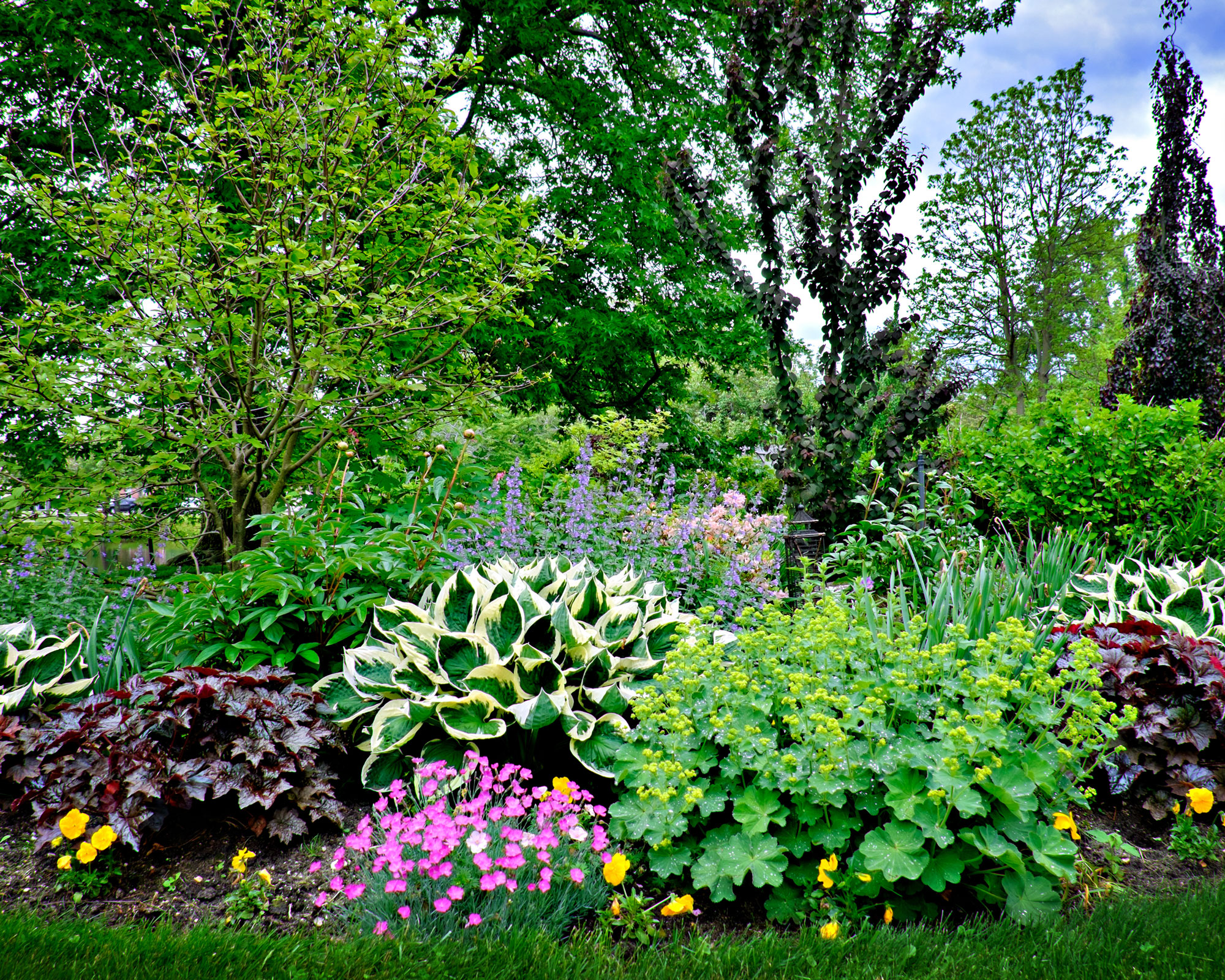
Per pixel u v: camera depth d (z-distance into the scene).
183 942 2.12
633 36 11.56
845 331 5.82
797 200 5.71
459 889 2.25
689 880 2.60
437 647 3.18
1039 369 25.73
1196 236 11.41
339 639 3.63
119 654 3.48
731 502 7.66
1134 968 2.09
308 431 5.45
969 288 25.69
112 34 7.77
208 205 4.79
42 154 6.53
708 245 5.80
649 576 5.71
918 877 2.30
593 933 2.33
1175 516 7.02
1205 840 2.83
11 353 4.57
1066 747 2.67
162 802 2.69
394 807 2.93
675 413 13.95
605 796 3.03
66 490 5.33
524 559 5.27
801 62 5.46
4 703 3.07
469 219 5.30
